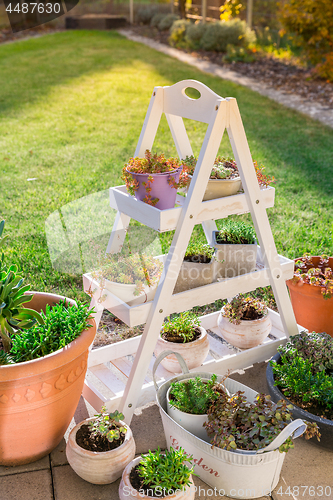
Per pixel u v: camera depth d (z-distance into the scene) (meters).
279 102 8.41
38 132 6.92
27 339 1.83
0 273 1.86
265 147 6.14
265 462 1.69
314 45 9.53
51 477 1.85
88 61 12.23
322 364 2.17
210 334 2.71
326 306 2.51
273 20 12.12
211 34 12.76
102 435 1.82
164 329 2.31
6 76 10.69
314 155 5.85
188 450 1.81
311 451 1.99
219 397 1.85
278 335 2.57
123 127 7.20
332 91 8.96
